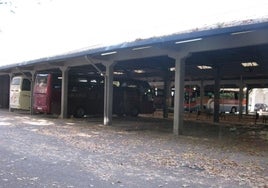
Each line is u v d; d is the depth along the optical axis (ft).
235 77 104.99
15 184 23.67
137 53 59.00
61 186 23.52
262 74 91.20
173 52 53.47
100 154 36.09
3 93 115.44
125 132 57.41
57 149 38.40
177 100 54.08
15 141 43.57
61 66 80.43
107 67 66.44
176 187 24.12
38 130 56.54
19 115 87.81
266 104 182.80
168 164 32.01
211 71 93.81
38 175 26.27
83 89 87.35
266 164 33.12
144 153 37.55
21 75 97.96
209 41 47.88
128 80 97.81
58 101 85.15
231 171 29.71
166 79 99.50
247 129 71.26
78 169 28.66
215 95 86.74
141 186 24.06
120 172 28.12
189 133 59.21
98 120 79.56
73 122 73.10
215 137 54.90
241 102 114.93
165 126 70.08
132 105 98.58
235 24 36.37
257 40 41.55
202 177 27.32
